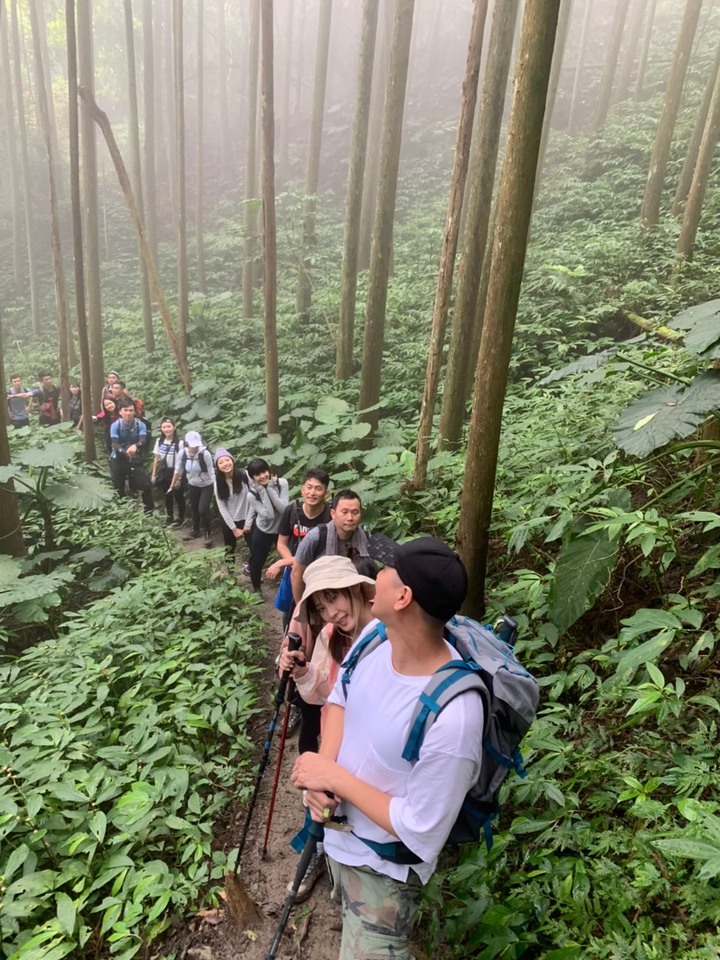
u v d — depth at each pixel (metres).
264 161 6.35
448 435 6.09
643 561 3.24
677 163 12.59
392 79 5.99
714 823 1.68
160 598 4.96
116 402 9.52
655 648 2.32
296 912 2.47
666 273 8.70
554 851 2.23
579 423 5.20
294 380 9.54
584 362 3.67
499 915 1.99
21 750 2.99
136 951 2.26
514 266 2.52
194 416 10.21
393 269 12.99
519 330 8.23
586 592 2.86
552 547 4.07
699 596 3.00
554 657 3.13
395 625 1.51
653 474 4.00
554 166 15.82
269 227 6.75
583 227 11.79
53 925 2.28
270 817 2.65
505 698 1.52
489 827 1.71
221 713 3.47
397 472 5.55
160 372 12.13
